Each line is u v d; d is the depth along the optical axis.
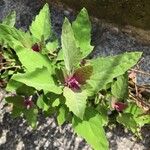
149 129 0.37
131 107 0.32
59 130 0.37
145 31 0.38
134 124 0.32
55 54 0.32
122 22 0.38
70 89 0.28
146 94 0.37
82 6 0.39
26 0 0.40
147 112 0.33
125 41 0.39
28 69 0.28
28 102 0.32
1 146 0.38
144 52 0.39
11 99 0.32
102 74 0.28
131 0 0.36
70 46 0.27
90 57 0.39
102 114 0.31
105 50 0.39
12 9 0.40
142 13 0.36
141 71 0.36
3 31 0.29
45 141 0.37
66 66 0.28
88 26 0.30
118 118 0.32
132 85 0.35
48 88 0.27
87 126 0.29
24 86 0.30
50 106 0.30
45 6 0.31
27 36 0.31
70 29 0.27
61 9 0.40
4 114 0.38
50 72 0.28
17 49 0.28
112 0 0.37
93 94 0.28
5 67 0.32
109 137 0.37
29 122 0.32
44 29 0.31
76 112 0.27
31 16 0.40
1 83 0.35
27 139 0.38
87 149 0.37
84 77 0.28
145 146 0.37
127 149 0.37
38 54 0.28
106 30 0.39
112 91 0.31
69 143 0.37
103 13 0.38
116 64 0.27
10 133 0.38
